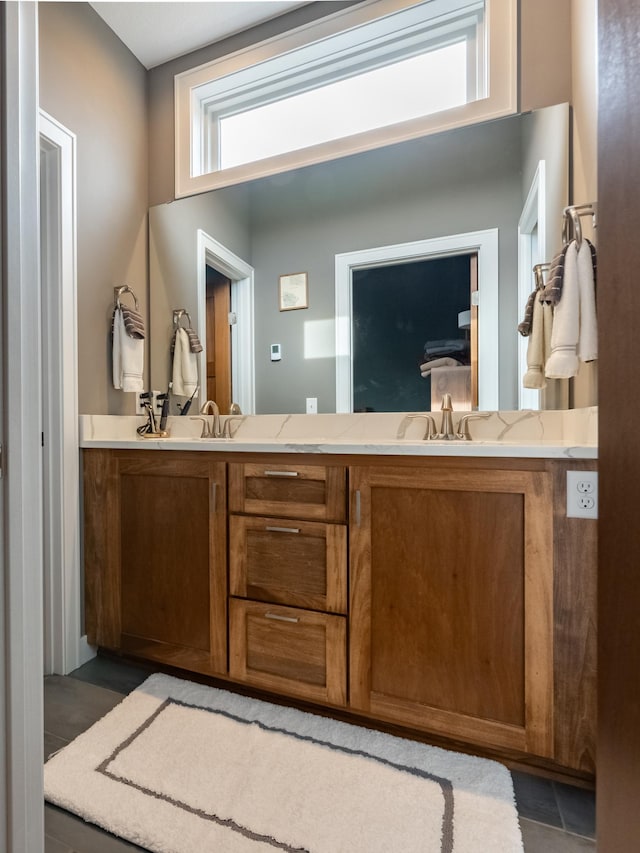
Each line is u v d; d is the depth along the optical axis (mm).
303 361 1936
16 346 619
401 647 1171
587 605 997
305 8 1861
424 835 903
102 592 1609
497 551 1077
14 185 618
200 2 1796
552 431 1570
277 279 1978
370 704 1201
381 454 1186
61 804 986
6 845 601
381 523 1192
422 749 1164
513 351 1646
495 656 1081
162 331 2137
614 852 525
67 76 1667
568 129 1540
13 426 613
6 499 606
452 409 1696
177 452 1470
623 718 516
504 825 929
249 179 2012
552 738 1029
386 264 1823
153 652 1515
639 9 476
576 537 1005
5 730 603
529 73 1603
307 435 1915
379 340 1826
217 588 1405
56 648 1563
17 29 624
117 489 1585
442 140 1745
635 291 484
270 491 1331
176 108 2092
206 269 2088
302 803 981
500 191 1663
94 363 1780
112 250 1890
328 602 1252
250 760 1117
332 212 1898
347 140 1868
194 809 965
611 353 517
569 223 1375
